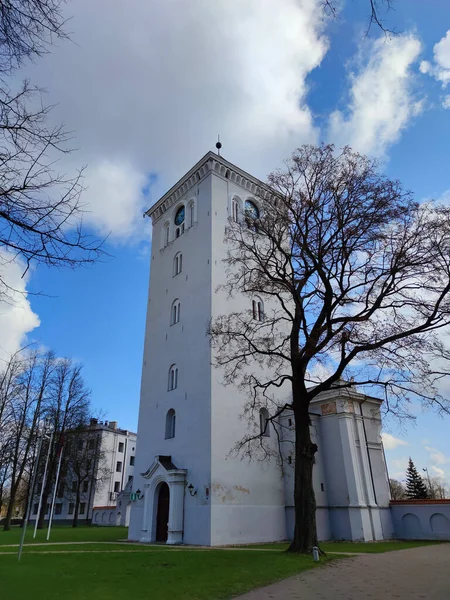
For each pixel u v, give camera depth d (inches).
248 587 485.7
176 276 1437.0
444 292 755.4
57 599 404.5
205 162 1462.8
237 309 1298.0
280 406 1266.0
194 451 1111.6
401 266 784.3
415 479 2485.2
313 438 1229.7
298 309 880.9
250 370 1248.2
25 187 224.7
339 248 815.7
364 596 418.6
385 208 800.9
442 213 768.9
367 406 1321.4
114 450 3063.5
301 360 834.8
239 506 1063.6
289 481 1189.1
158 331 1427.2
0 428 1566.2
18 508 3147.1
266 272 899.4
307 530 747.4
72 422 1886.1
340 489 1170.0
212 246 1318.9
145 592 449.4
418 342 792.3
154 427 1289.4
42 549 894.4
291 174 882.8
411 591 432.8
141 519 1197.7
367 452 1242.0
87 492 2842.0
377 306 802.8
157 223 1692.9
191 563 644.1
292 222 877.8
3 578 508.7
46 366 1859.0
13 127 215.8
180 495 1093.8
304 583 498.6
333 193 833.5
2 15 205.8
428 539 1142.3
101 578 527.2
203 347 1204.5
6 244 228.4
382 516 1189.1
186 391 1211.2
